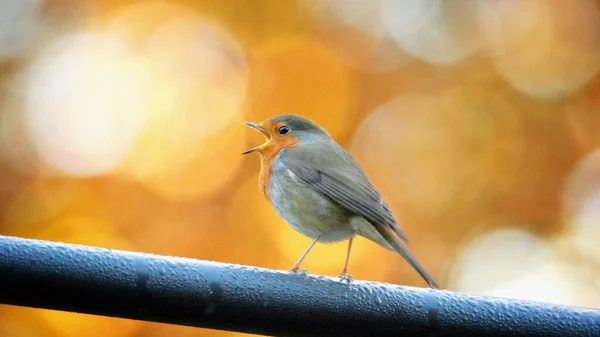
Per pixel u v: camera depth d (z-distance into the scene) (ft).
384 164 38.93
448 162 38.83
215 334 35.04
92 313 15.38
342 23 41.19
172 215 36.73
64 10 40.45
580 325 16.33
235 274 15.93
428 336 16.48
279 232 36.73
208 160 38.65
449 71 40.40
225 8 40.96
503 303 16.48
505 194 38.27
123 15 40.70
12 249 14.64
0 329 34.32
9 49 39.78
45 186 36.40
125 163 37.40
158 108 39.60
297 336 16.51
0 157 36.81
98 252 15.17
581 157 38.55
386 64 40.52
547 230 38.09
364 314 16.29
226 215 37.37
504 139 38.99
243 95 40.09
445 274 37.06
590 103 39.58
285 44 40.47
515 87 40.06
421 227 37.73
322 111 39.63
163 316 15.72
